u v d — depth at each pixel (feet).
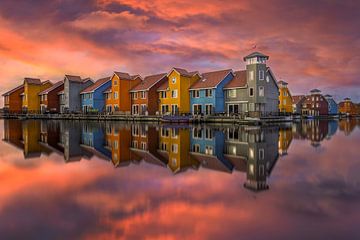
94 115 227.40
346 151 63.00
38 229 23.35
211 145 72.95
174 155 58.59
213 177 39.86
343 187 34.63
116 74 231.50
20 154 60.29
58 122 195.72
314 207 27.86
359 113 472.85
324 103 361.71
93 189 34.04
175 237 21.90
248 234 22.38
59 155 59.11
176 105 200.23
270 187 34.65
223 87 189.16
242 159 53.62
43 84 303.68
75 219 25.30
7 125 158.92
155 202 29.43
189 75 201.16
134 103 228.43
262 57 175.63
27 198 30.86
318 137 93.76
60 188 34.47
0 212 26.94
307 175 40.65
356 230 22.95
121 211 27.04
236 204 28.71
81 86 270.05
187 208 27.76
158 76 226.17
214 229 23.17
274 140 83.35
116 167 46.88
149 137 92.94
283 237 21.85
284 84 287.69
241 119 161.99
